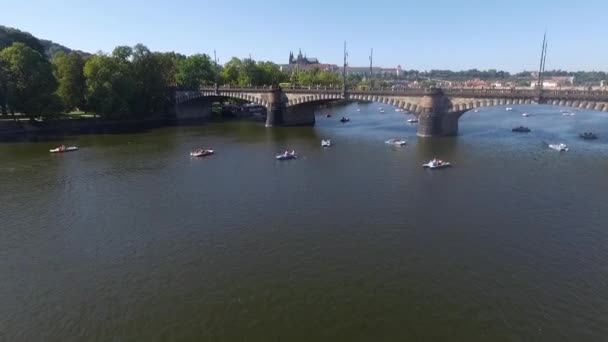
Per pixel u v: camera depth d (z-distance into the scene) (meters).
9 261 44.94
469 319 34.38
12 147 106.06
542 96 101.88
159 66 167.88
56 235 51.34
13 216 57.69
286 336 32.78
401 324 33.94
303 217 55.88
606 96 93.50
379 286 39.19
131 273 42.16
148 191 68.44
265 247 47.22
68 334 33.44
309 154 96.62
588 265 42.56
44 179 76.06
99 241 49.50
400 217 55.53
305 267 42.72
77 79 142.12
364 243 47.91
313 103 147.88
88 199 64.62
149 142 114.31
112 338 32.91
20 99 121.94
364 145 107.38
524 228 51.72
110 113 143.12
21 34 162.62
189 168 83.88
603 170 78.94
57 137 121.38
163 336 33.00
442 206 59.59
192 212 58.41
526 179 72.94
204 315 35.41
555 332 32.62
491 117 175.00
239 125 151.25
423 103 118.06
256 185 71.06
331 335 32.84
